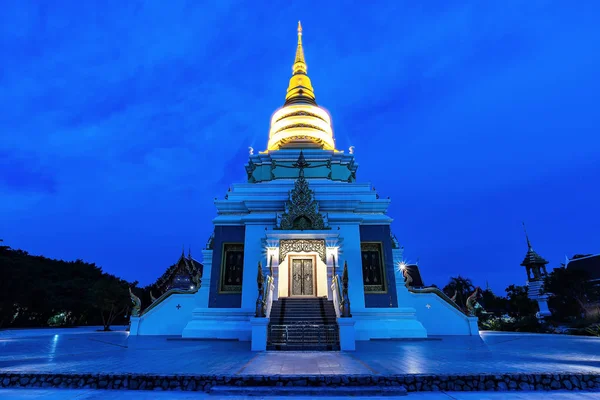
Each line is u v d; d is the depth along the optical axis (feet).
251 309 64.49
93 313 151.43
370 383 24.53
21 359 35.06
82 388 24.99
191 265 110.63
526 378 24.93
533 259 137.59
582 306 115.55
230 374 25.48
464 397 22.75
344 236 70.08
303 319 54.49
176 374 25.34
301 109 106.42
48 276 156.25
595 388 24.67
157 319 71.87
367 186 80.74
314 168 88.22
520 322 93.35
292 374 25.39
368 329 61.72
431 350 42.80
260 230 70.64
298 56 133.69
